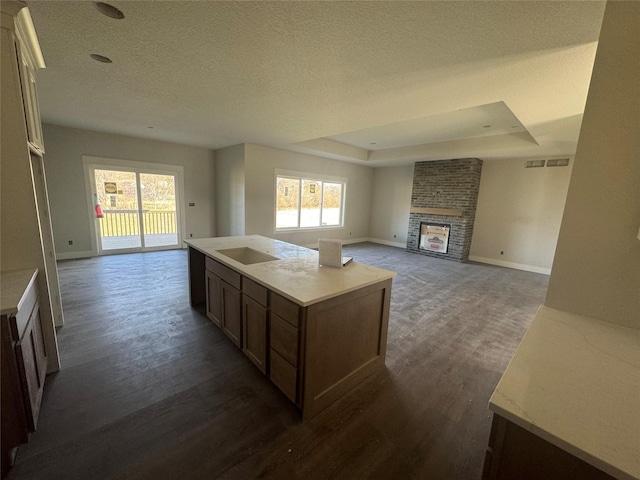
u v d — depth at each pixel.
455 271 5.43
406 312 3.39
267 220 6.20
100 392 1.85
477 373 2.24
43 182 2.42
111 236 6.30
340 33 1.75
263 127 4.21
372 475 1.38
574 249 1.22
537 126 3.51
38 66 2.15
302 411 1.68
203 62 2.19
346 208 7.96
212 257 2.61
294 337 1.66
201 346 2.44
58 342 2.42
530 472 0.70
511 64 2.04
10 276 1.68
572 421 0.65
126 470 1.35
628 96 1.06
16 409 1.32
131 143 5.42
